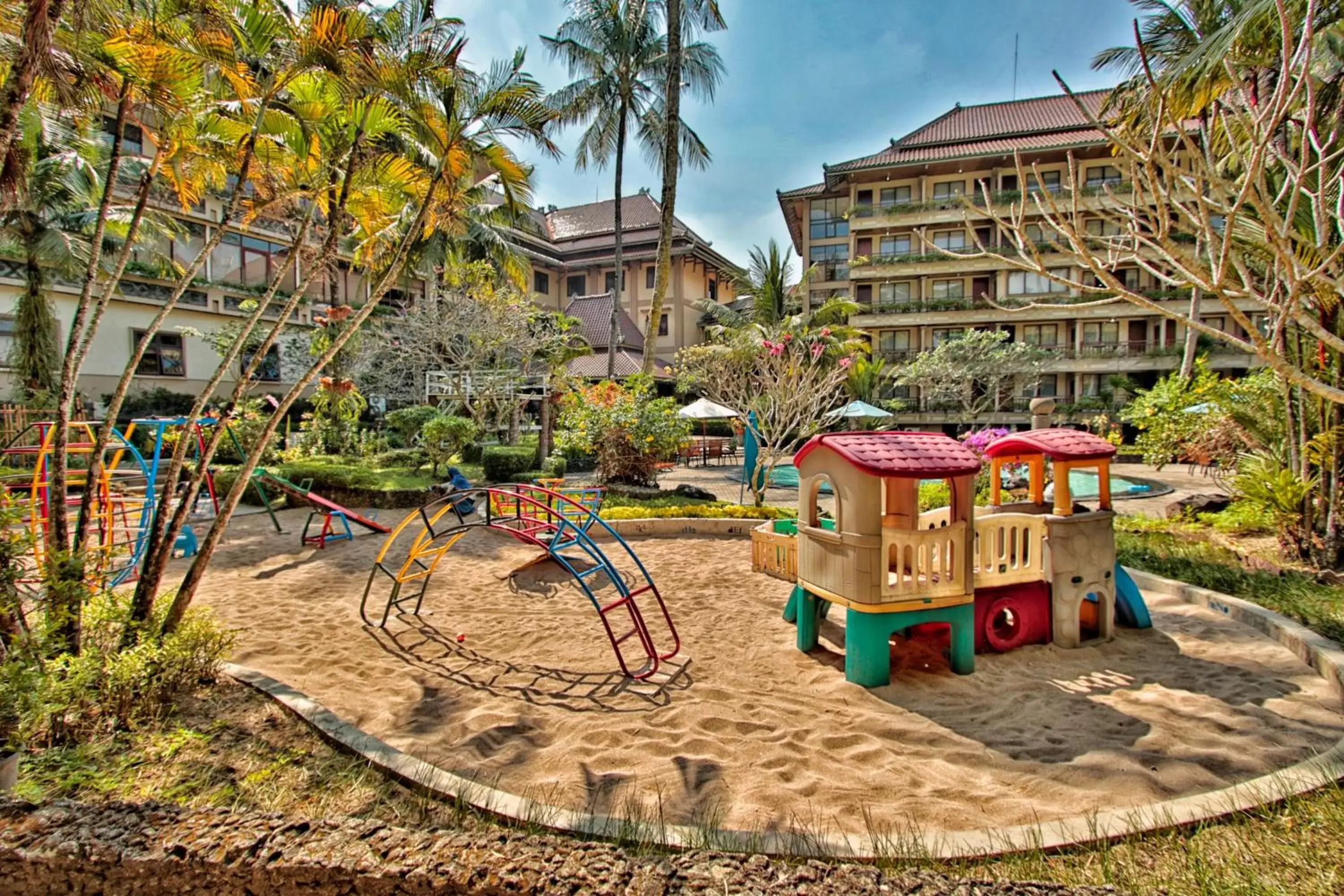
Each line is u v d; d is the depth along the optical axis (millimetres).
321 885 1766
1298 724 4031
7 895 1857
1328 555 7160
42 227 15398
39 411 13953
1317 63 7160
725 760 3764
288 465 15805
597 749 3891
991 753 3814
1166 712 4273
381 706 4473
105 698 3818
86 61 4680
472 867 1766
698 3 20531
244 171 5270
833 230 38469
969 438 14500
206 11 4691
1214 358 30203
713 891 1683
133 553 7582
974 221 33188
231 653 5219
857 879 1742
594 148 25406
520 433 24891
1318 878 2486
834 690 4754
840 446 4797
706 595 7301
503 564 8797
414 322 19875
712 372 18266
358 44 4922
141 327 20906
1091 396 32750
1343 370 7160
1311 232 6074
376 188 6258
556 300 37969
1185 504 11820
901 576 4797
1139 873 2600
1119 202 4207
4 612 3676
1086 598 5953
